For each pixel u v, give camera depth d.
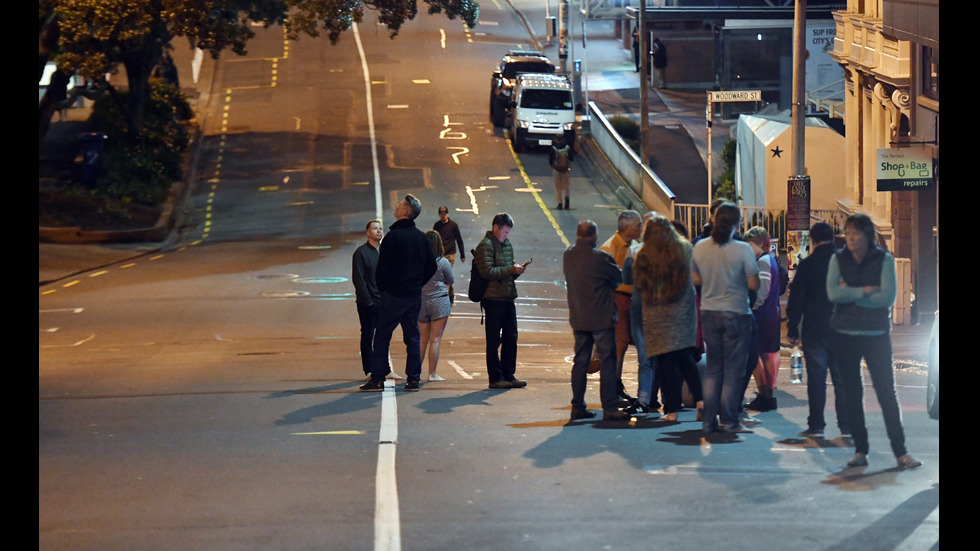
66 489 11.93
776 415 15.86
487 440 14.17
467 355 25.94
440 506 10.95
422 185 57.78
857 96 38.38
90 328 31.81
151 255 47.03
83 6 48.91
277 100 77.19
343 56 88.44
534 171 60.75
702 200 53.25
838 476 11.84
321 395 18.70
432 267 18.84
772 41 74.75
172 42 89.81
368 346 20.62
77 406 18.41
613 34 96.25
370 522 10.38
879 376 12.01
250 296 36.88
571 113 63.81
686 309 14.60
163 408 17.95
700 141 63.84
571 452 13.33
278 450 13.80
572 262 15.27
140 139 60.50
